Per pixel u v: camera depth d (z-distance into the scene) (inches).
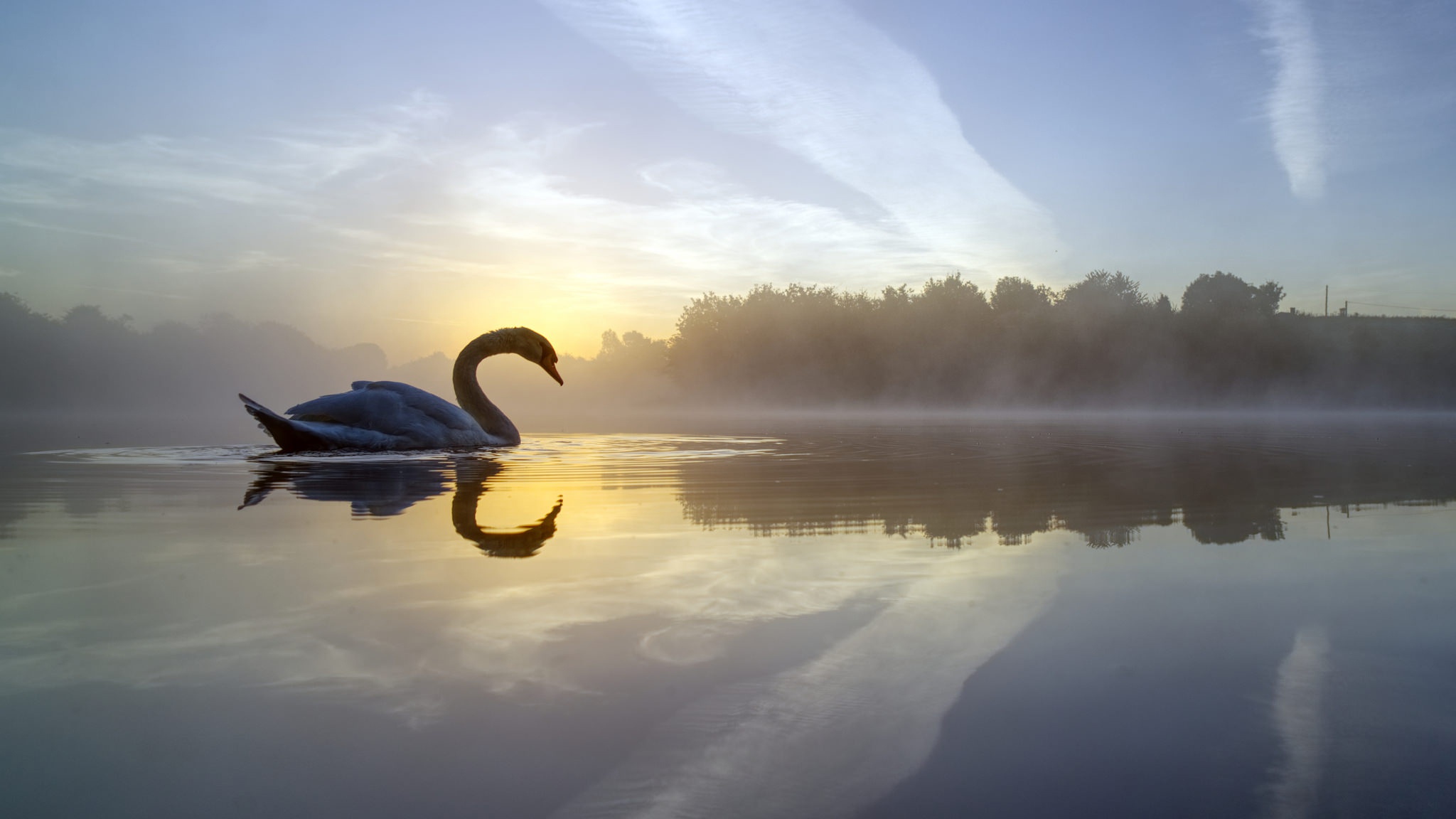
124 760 44.0
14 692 54.1
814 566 93.0
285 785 41.5
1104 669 59.0
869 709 51.6
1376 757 45.4
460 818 38.1
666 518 131.0
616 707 51.7
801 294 1528.1
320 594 80.0
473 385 343.3
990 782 42.3
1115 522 126.0
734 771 43.2
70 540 110.3
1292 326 1453.0
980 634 67.0
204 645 63.8
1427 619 72.2
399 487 177.8
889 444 337.1
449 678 56.7
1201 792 41.4
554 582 85.1
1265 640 65.9
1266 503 148.4
